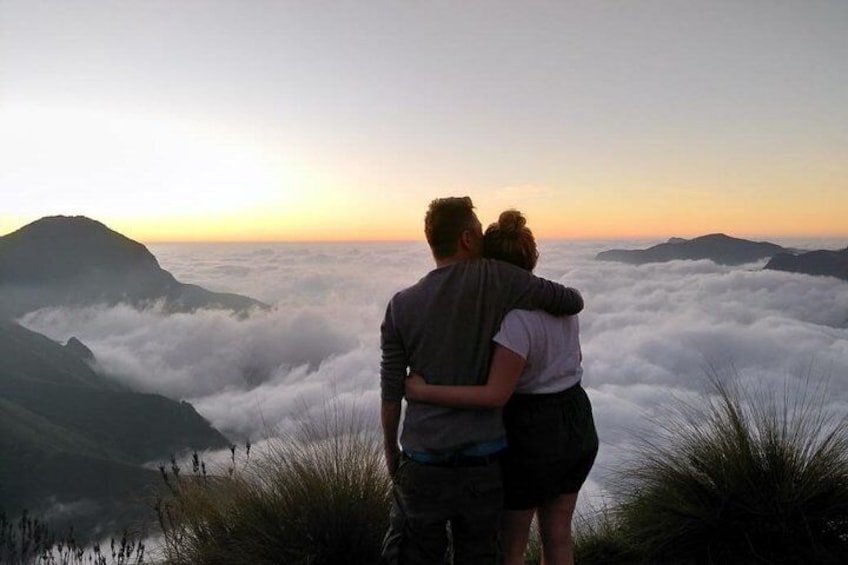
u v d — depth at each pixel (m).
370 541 3.43
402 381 2.35
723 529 3.46
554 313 2.41
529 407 2.42
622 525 3.75
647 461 3.82
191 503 3.60
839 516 3.36
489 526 2.29
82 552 3.50
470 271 2.32
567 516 2.59
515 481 2.44
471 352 2.27
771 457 3.50
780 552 3.34
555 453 2.40
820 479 3.42
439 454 2.25
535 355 2.35
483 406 2.22
